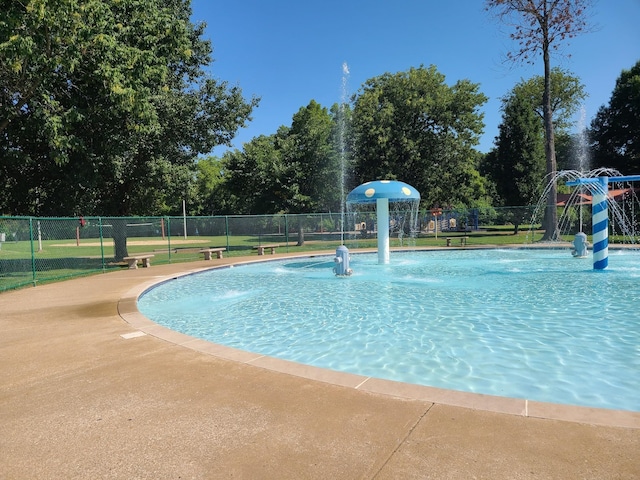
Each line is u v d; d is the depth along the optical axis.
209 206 68.50
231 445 2.93
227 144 24.08
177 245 33.00
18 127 14.73
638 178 12.80
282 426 3.18
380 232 16.30
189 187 22.81
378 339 6.36
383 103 37.03
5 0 11.99
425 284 11.52
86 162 15.89
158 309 9.09
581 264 15.20
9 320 7.38
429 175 37.06
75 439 3.07
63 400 3.81
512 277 12.45
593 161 38.06
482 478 2.44
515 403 3.44
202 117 22.69
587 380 4.53
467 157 39.59
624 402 3.97
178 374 4.41
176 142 22.14
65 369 4.67
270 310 8.72
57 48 13.47
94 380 4.30
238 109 23.52
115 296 9.63
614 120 35.97
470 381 4.55
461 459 2.65
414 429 3.06
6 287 10.95
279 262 18.72
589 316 7.51
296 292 10.80
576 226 28.25
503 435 2.93
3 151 14.93
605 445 2.75
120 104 14.20
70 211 17.77
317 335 6.70
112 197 21.92
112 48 13.99
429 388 3.82
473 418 3.20
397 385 3.92
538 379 4.57
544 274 12.91
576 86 46.22
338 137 33.38
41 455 2.85
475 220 37.31
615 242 23.64
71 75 15.27
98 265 17.72
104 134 16.05
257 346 6.15
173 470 2.63
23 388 4.13
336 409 3.45
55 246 33.06
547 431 2.96
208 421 3.31
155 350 5.31
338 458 2.72
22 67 12.84
